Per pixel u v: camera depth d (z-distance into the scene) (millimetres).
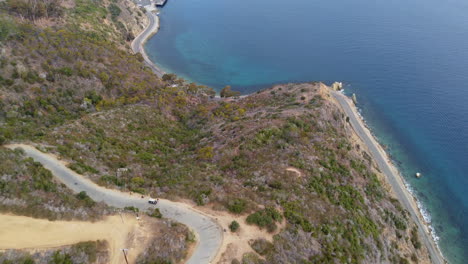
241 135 79125
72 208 44812
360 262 52844
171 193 55344
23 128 65625
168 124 97438
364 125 126625
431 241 83562
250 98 121875
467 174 105875
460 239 85562
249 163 68812
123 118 87625
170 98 112562
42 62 91500
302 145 78688
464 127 125000
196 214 50875
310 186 64188
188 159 74625
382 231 67938
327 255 49188
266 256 44812
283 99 114000
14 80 80000
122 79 109438
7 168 45562
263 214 51250
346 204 64875
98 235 42719
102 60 111375
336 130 97625
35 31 103812
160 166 70062
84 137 69938
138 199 53219
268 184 61906
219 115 107188
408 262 66750
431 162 111125
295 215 53219
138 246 42250
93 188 53469
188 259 42781
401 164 110125
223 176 64312
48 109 80562
